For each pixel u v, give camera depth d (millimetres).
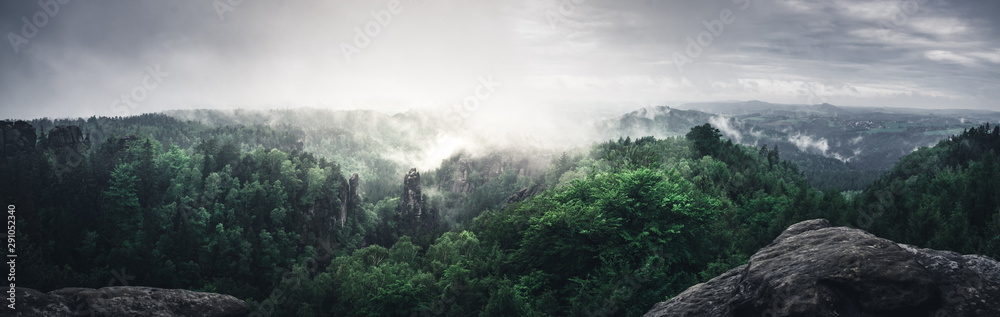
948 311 10875
